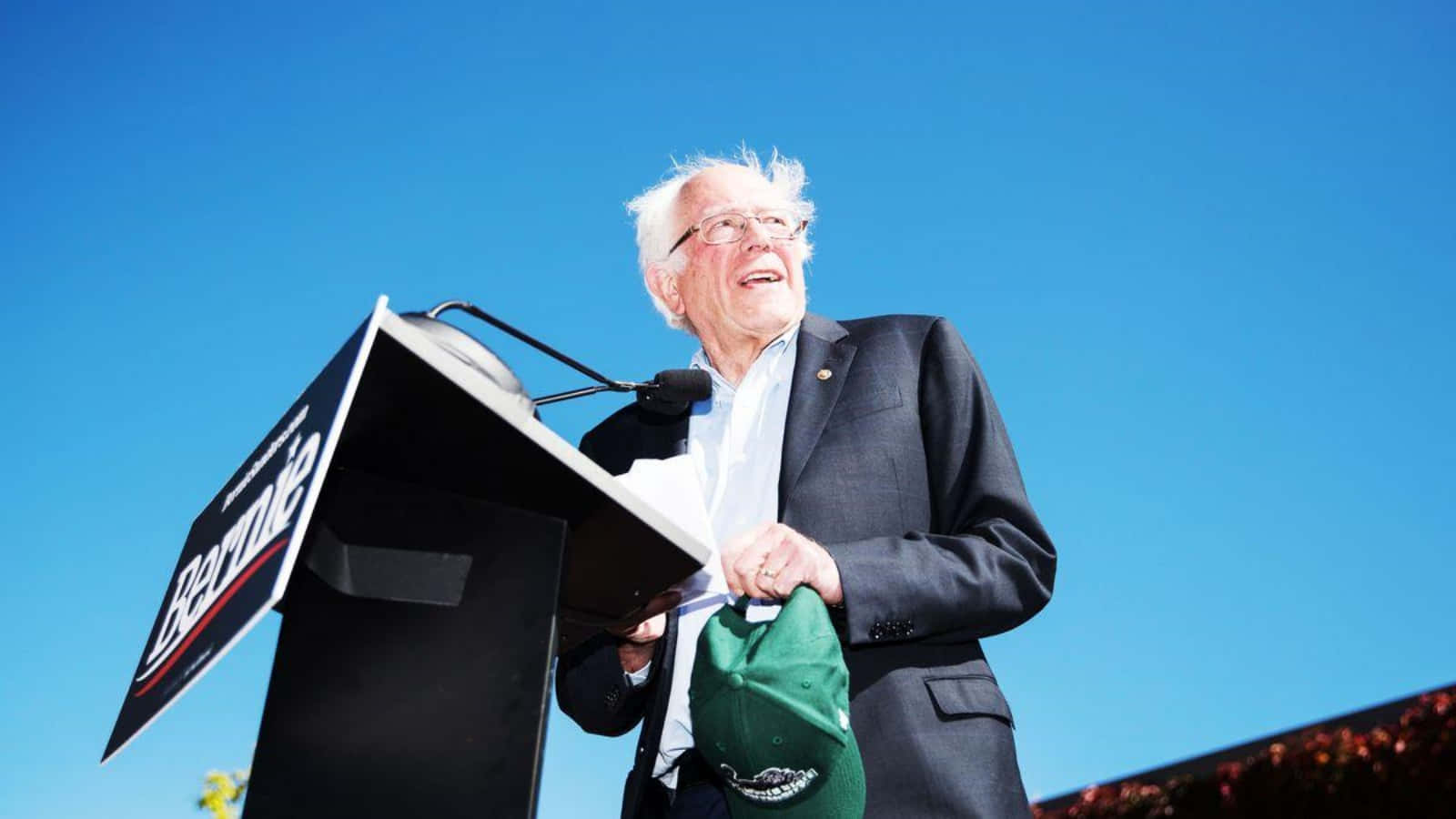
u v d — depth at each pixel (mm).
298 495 1097
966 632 1977
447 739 1233
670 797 2221
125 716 1341
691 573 1433
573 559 1457
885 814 1845
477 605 1298
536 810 1190
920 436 2215
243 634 1025
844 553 1880
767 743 1692
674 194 2852
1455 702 4457
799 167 2900
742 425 2465
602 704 2256
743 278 2635
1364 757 4633
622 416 2605
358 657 1292
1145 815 5242
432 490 1359
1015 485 2100
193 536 1559
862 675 1976
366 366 1199
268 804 1218
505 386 1463
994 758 1917
